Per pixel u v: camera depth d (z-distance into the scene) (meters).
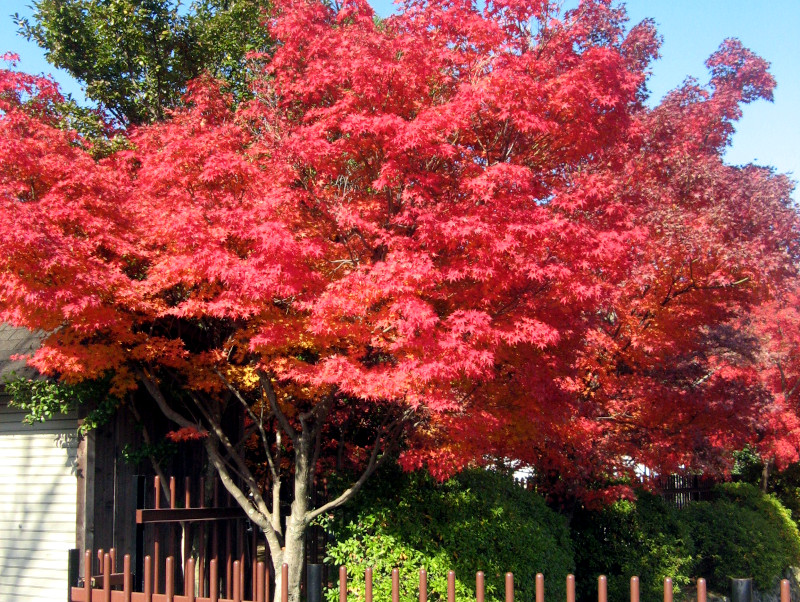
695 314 11.80
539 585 4.20
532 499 11.25
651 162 12.01
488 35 8.42
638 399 11.84
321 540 11.45
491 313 7.83
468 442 8.30
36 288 7.54
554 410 8.67
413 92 8.36
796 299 20.56
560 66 8.81
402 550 9.02
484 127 8.56
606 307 9.50
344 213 7.76
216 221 8.01
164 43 16.56
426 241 7.55
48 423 10.70
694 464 12.76
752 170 13.07
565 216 7.93
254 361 9.73
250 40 16.97
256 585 5.73
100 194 8.58
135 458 10.60
